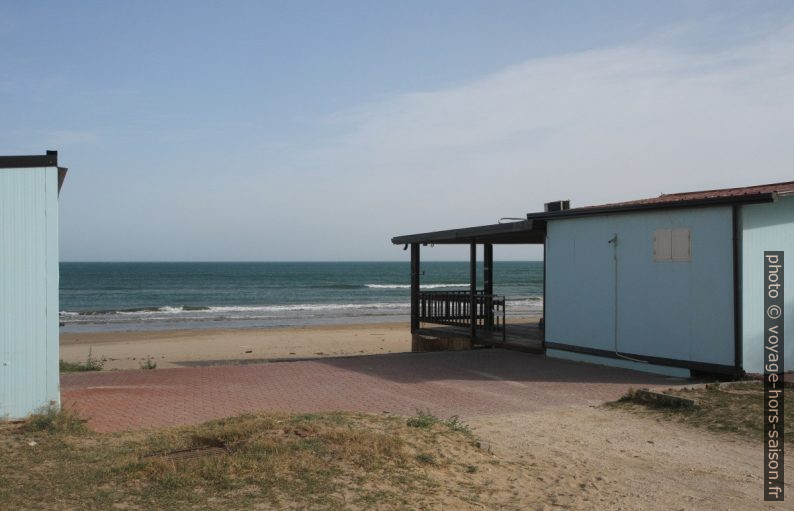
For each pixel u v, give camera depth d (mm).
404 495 5004
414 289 18391
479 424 7695
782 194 9586
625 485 5707
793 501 5387
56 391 7445
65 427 6793
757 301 10164
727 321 10172
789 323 10414
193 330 31766
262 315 42219
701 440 7086
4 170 7375
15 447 5961
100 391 9867
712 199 10234
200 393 9688
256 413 7586
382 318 39469
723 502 5348
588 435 7297
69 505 4527
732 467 6215
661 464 6297
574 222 13039
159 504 4594
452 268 184375
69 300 60094
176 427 7172
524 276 114125
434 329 17797
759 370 10148
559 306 13406
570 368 12008
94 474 5145
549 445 6883
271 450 5715
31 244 7414
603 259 12352
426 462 5797
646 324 11477
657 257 11289
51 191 7484
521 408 8617
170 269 162875
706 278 10508
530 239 16406
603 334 12352
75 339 27438
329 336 27297
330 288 82125
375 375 11359
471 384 10406
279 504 4660
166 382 10750
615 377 10914
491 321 17141
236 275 124125
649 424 7770
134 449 5953
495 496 5250
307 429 6344
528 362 12852
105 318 40562
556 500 5262
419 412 7727
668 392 8836
